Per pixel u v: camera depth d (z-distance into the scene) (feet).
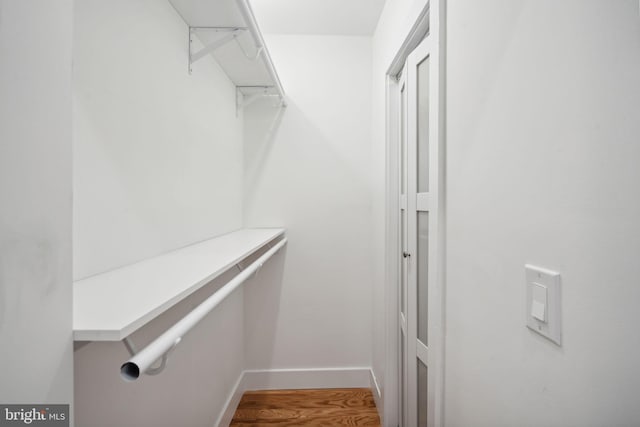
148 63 3.48
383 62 6.48
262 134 7.74
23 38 1.43
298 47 7.73
